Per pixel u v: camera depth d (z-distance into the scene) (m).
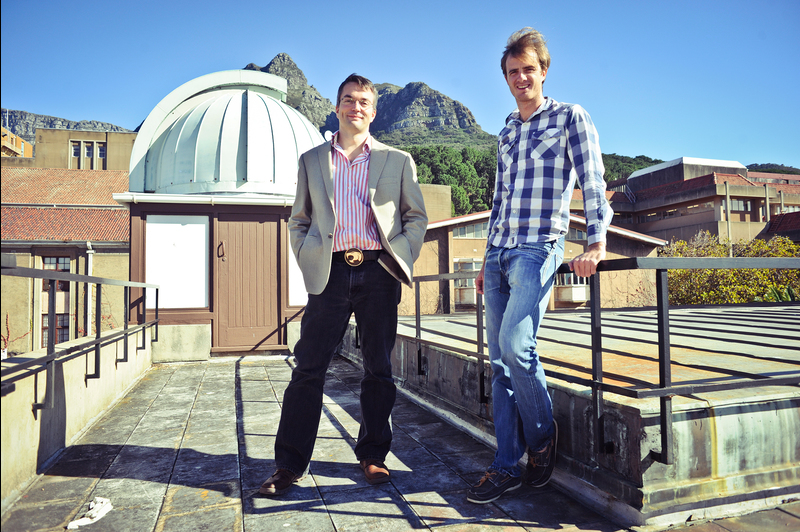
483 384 3.02
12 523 2.03
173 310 6.84
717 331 4.42
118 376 4.36
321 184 2.47
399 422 3.46
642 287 16.77
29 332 20.41
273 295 7.15
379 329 2.50
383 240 2.39
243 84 10.23
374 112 2.59
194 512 2.12
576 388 2.28
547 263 2.08
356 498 2.24
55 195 25.28
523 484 2.36
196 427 3.43
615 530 1.92
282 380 5.23
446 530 1.95
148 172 9.54
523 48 2.15
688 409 1.98
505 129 2.31
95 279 3.28
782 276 14.52
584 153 2.03
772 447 2.09
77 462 2.74
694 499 1.94
